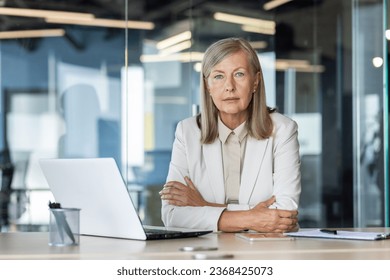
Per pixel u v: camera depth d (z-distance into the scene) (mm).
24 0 5449
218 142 2832
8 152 5395
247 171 2801
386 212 5500
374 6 5508
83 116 5406
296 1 5473
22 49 5438
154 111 5383
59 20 5438
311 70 5480
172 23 5406
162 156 5371
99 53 5406
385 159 5500
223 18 5422
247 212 2527
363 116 5512
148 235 2219
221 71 2729
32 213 5402
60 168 2344
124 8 5410
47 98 5414
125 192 2178
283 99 5469
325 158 5492
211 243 2125
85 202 2332
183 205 2775
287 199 2752
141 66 5402
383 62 5508
